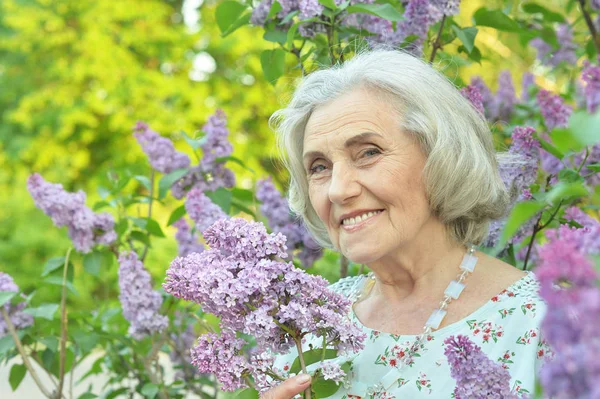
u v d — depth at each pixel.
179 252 2.28
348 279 1.74
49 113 8.52
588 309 0.57
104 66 8.13
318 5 1.94
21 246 8.11
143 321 2.08
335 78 1.47
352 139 1.40
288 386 1.21
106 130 8.66
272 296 1.20
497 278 1.46
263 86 8.33
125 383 2.70
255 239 1.22
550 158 1.93
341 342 1.25
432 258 1.49
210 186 2.32
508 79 2.69
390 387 1.42
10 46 8.67
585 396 0.57
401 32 2.00
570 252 0.61
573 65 2.76
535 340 1.35
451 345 1.08
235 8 2.12
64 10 8.47
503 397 1.04
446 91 1.47
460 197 1.43
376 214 1.41
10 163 8.81
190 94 8.06
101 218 2.23
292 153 1.58
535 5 2.47
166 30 8.38
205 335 1.25
